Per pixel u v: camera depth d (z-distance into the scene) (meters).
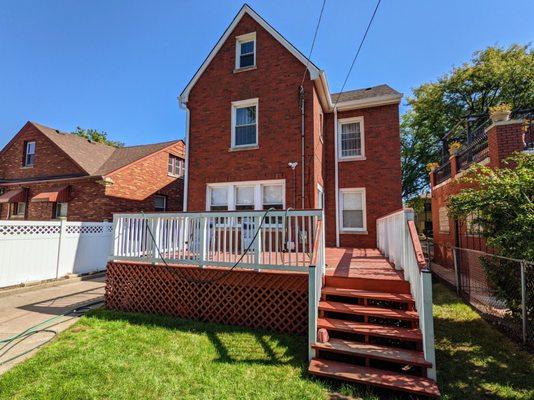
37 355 3.98
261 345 4.35
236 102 10.07
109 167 14.56
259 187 9.52
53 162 14.60
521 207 4.39
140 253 6.20
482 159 7.98
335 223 11.16
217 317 5.42
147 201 15.30
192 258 5.78
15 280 8.05
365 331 3.91
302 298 4.92
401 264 5.47
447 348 4.29
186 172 10.36
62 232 9.50
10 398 3.01
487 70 18.58
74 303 6.74
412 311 4.25
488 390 3.20
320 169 10.40
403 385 3.13
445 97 20.69
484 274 5.61
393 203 10.66
